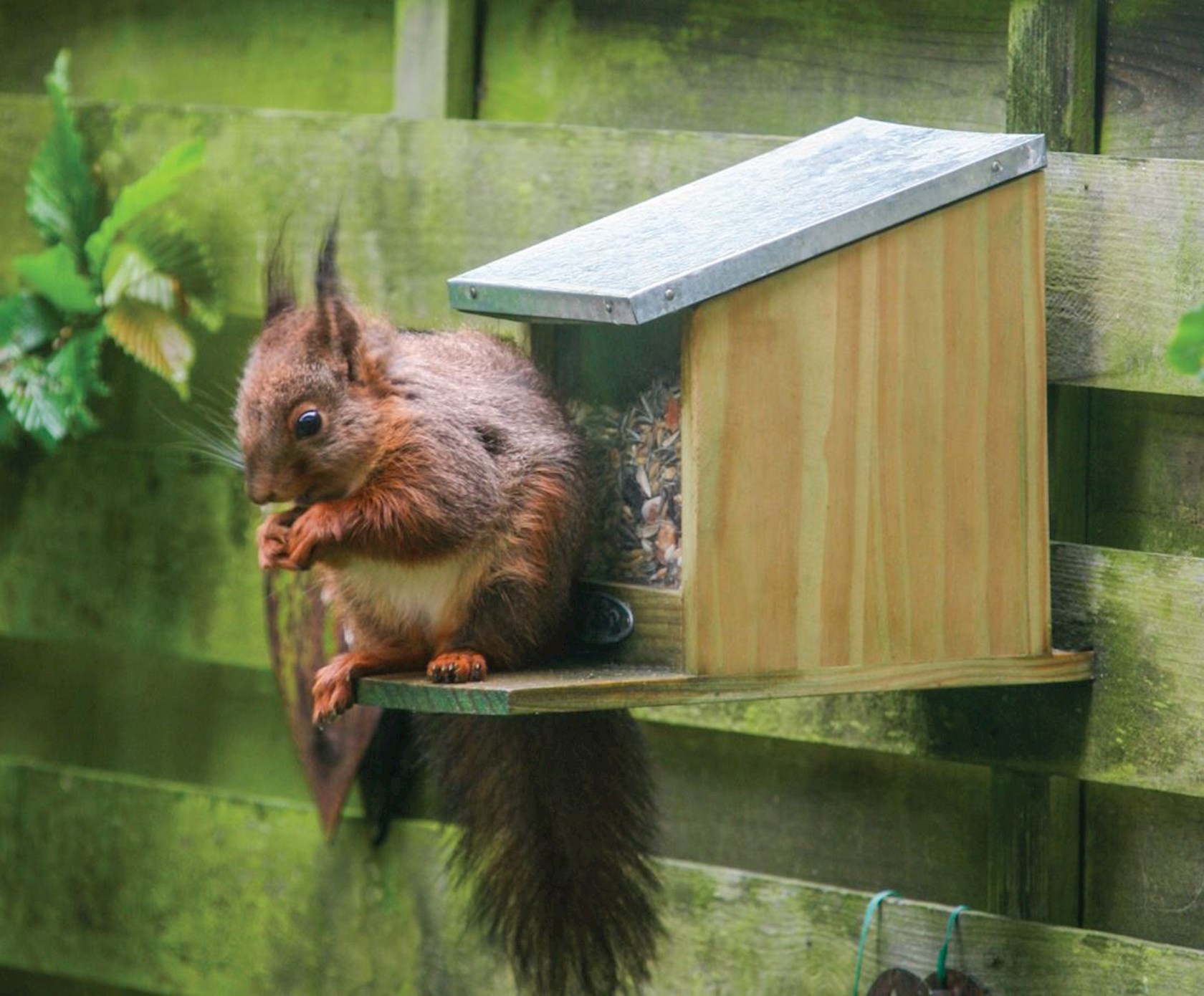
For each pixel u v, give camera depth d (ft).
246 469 17.71
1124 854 21.03
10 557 26.50
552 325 19.44
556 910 20.02
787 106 22.20
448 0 23.62
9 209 25.99
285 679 24.67
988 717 20.94
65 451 26.13
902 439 18.20
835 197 18.06
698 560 17.11
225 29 25.67
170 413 25.93
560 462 17.93
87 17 26.50
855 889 22.63
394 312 23.90
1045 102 20.22
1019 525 19.06
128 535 25.80
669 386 18.58
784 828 23.11
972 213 18.39
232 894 25.82
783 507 17.54
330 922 25.22
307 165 24.31
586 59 23.43
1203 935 20.47
